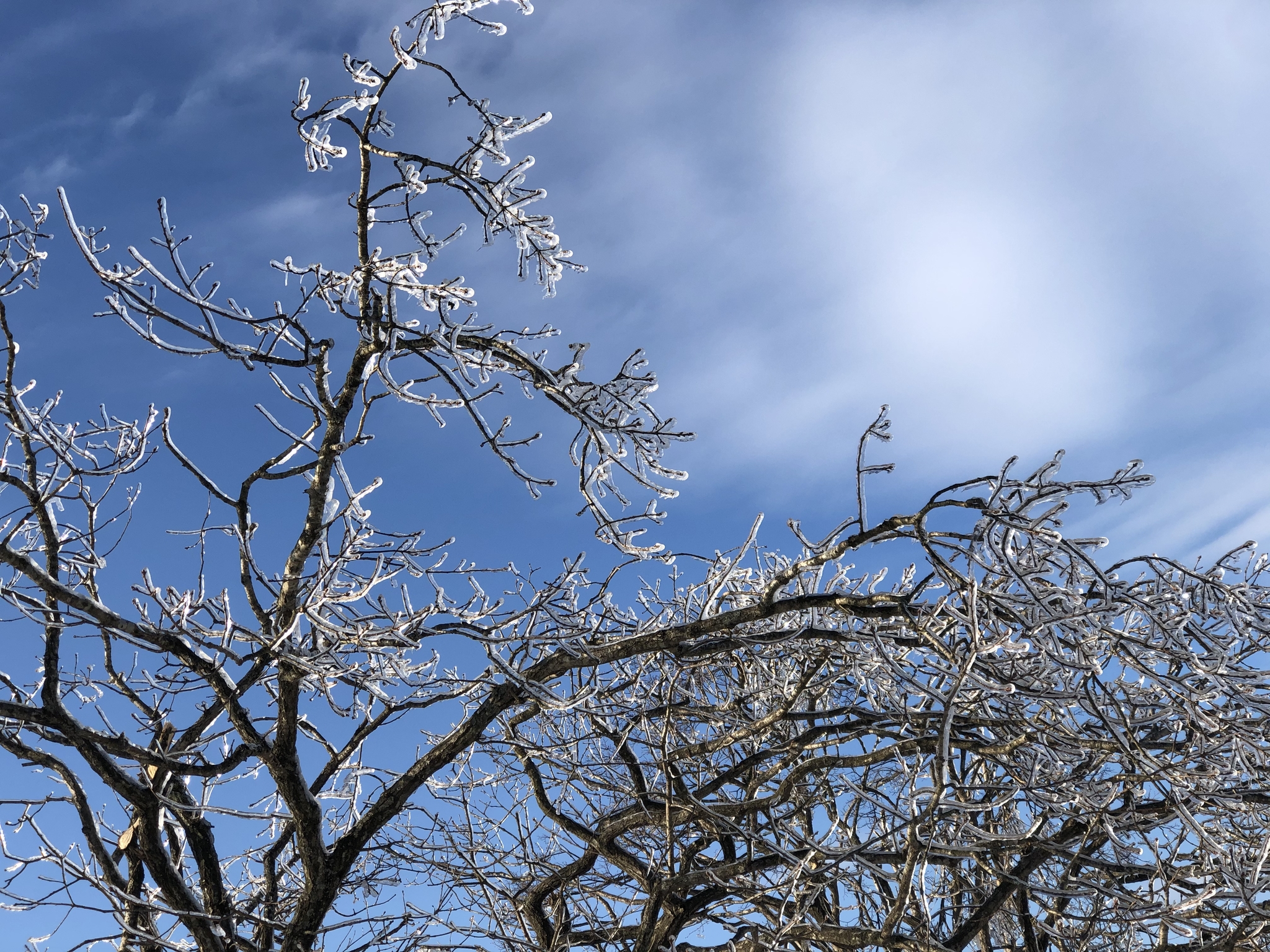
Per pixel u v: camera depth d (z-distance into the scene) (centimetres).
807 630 667
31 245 561
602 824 762
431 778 816
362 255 562
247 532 623
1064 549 544
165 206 505
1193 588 590
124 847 677
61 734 613
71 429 665
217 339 513
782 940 627
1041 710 662
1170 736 686
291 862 870
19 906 620
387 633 608
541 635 672
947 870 780
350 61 525
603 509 609
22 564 541
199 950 630
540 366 602
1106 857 729
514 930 800
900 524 565
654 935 737
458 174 556
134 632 583
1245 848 630
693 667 714
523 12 533
